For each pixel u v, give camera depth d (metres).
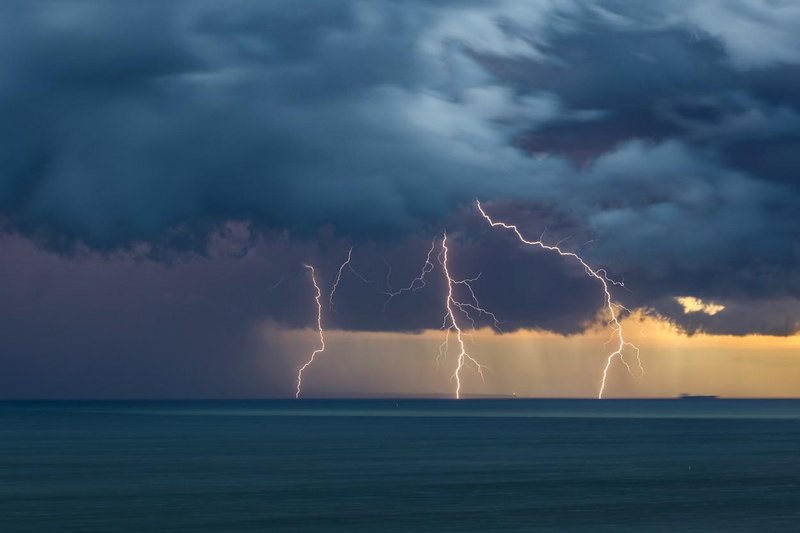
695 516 37.62
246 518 37.22
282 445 80.31
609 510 39.22
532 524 35.75
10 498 43.22
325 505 40.69
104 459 65.12
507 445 79.62
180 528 35.00
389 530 34.50
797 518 37.09
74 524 35.91
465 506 40.38
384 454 68.81
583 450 73.25
